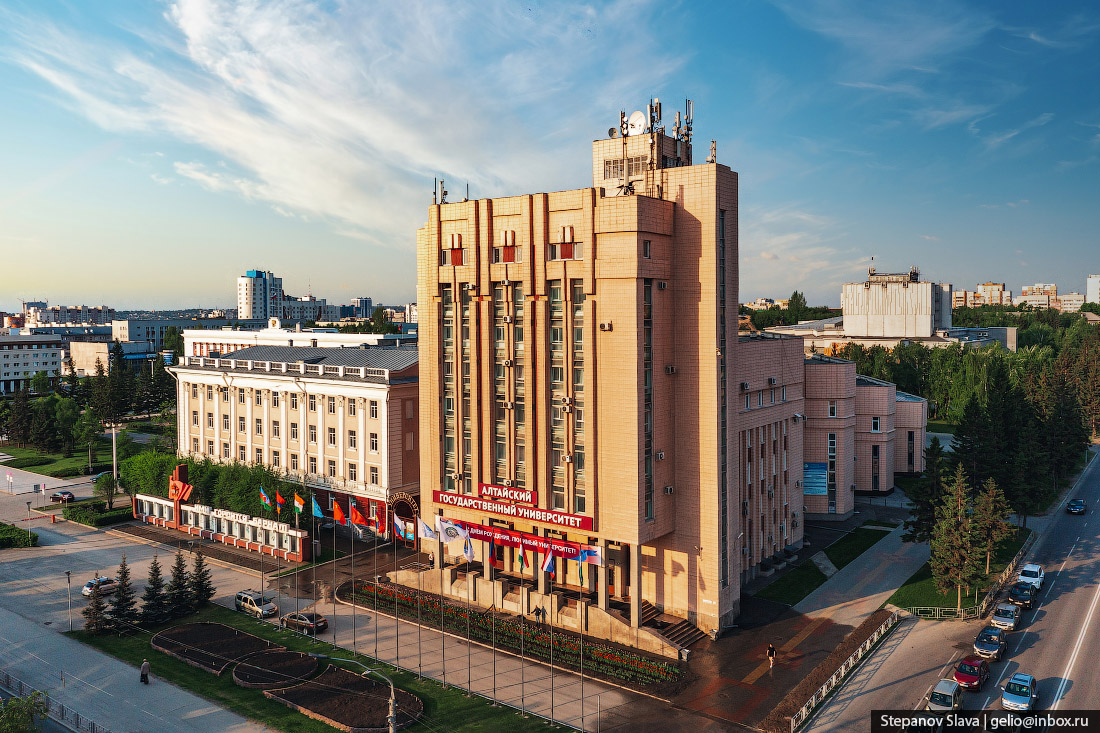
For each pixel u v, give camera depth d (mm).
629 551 58594
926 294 177375
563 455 55594
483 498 59906
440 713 44156
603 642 53688
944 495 62938
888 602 59562
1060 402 95938
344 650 53312
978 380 147375
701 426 54656
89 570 72188
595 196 52844
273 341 137875
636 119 61625
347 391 80812
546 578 57625
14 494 104250
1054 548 73438
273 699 46312
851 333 186500
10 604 63469
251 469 80938
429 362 64438
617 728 42250
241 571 71188
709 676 48125
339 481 82875
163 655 53219
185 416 100562
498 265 58281
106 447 136625
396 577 66938
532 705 45000
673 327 55656
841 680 47094
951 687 43344
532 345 56469
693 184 54375
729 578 55781
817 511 83500
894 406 94625
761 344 65812
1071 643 51500
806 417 83438
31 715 37469
